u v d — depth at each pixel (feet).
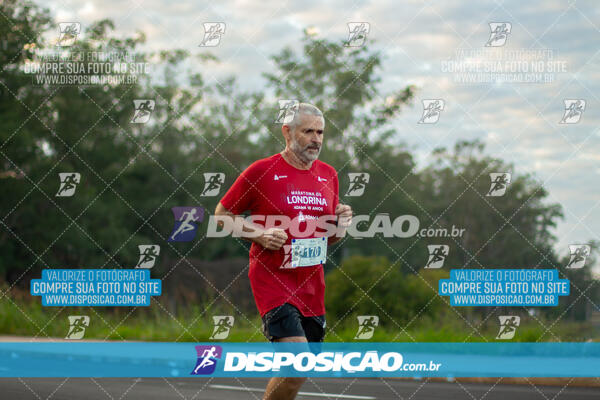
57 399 20.43
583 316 36.17
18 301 47.42
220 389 23.11
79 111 97.45
